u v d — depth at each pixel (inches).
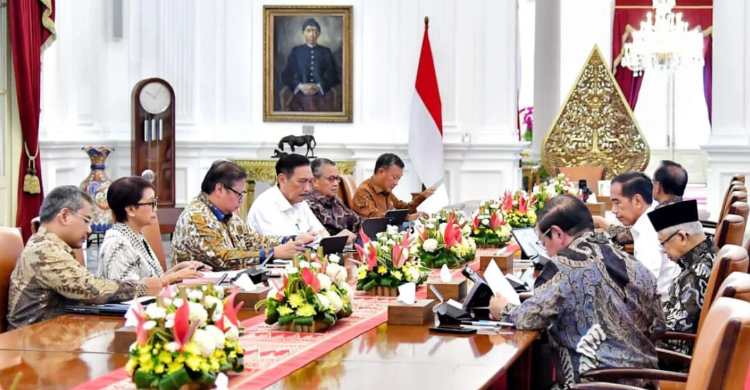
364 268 175.5
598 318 139.0
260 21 450.9
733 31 438.6
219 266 210.7
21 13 359.6
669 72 635.5
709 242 167.9
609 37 711.7
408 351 130.5
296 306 141.1
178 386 104.4
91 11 429.7
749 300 113.7
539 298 141.3
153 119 421.1
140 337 105.6
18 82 363.3
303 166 245.9
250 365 121.0
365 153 440.5
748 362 95.0
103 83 443.5
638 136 446.3
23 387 111.6
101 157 385.1
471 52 439.5
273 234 243.8
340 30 446.0
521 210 274.5
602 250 143.5
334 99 447.8
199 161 446.6
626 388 124.0
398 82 442.6
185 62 446.6
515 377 152.5
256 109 452.8
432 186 425.7
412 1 440.5
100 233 380.8
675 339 161.9
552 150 452.4
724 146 435.5
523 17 735.7
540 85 592.7
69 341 136.0
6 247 167.2
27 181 368.5
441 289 172.2
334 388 111.2
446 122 439.2
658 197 241.8
